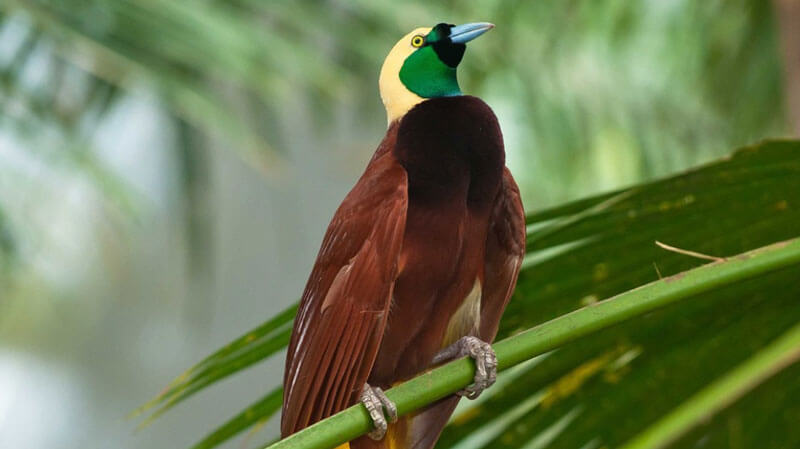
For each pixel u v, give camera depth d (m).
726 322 5.06
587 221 5.12
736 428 5.05
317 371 5.02
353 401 5.04
